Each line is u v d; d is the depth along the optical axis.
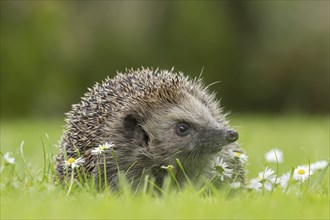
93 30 36.22
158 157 8.77
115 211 5.87
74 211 5.88
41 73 34.16
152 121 8.87
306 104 37.16
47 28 34.25
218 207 6.16
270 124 23.97
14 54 33.66
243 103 37.44
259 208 6.17
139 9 36.78
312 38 37.03
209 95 9.87
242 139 15.26
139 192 8.16
